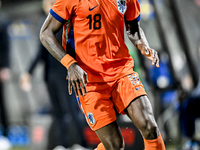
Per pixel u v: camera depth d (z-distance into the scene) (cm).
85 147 2070
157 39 2652
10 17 3144
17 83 3172
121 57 1018
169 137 2069
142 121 939
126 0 1027
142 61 2198
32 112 3033
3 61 2653
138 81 1012
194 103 1605
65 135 2061
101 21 971
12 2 3109
